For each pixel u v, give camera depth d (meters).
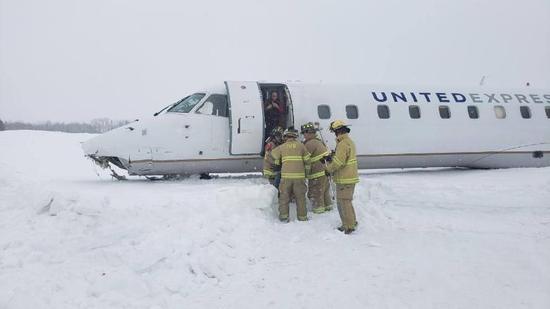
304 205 7.83
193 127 11.40
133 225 6.54
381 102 12.89
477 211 8.41
